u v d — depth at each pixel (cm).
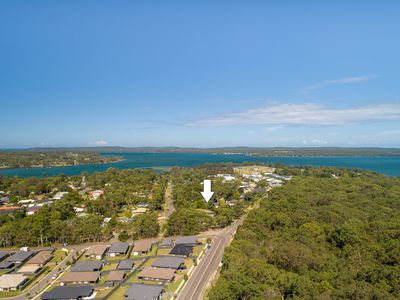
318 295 7500
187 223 14975
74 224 14700
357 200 18862
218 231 15212
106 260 11606
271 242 11694
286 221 13888
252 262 9275
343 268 9612
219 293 7525
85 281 9606
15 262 11375
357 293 7381
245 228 13500
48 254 11975
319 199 18600
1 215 17525
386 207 16988
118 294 8844
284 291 8181
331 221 14212
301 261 9531
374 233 12219
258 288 7669
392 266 9175
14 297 8938
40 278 10188
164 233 14938
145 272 9919
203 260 11381
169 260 10838
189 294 8750
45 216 15950
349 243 11431
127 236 14088
